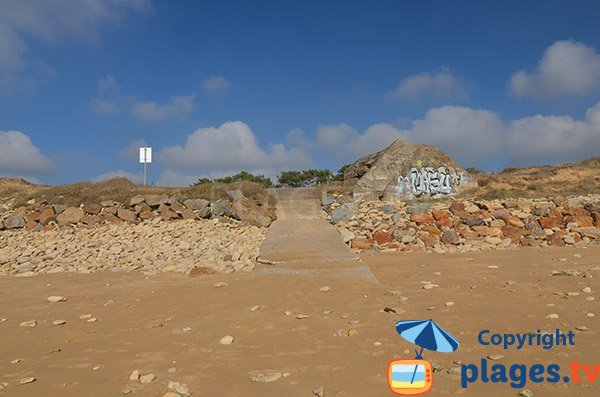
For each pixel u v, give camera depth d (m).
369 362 4.71
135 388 4.27
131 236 16.44
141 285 9.71
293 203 20.27
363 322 6.17
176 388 4.16
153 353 5.30
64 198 20.47
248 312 6.95
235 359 4.99
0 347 5.69
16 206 20.59
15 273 12.27
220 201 18.80
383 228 15.30
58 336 6.11
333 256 11.62
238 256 12.45
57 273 11.86
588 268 9.58
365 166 24.14
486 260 11.33
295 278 9.52
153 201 19.48
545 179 26.81
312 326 6.09
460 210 16.39
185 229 16.91
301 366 4.70
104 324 6.66
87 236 17.03
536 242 14.30
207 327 6.27
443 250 13.41
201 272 10.70
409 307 6.92
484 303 6.94
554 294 7.39
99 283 10.20
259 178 33.72
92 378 4.57
